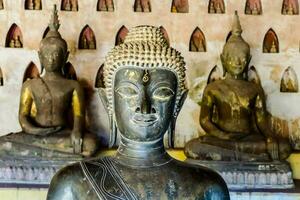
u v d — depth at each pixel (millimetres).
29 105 6043
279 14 6367
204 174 3176
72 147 5738
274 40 6395
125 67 3115
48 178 5648
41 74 6184
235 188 5633
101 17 6336
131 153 3141
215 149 5734
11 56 6305
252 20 6367
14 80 6309
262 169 5660
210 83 6188
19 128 6301
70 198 3051
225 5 6359
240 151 5738
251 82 6188
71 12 6328
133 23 6348
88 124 6305
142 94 3082
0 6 6320
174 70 3145
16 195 5516
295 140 6352
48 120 5992
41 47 5965
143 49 3102
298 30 6367
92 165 3105
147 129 3090
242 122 6055
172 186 3041
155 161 3133
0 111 6309
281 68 6367
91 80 6332
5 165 5660
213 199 3139
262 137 5918
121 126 3150
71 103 6102
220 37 6363
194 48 6383
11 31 6340
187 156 5832
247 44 6047
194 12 6352
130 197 2986
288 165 5715
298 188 5680
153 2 6348
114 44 6352
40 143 5734
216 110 6172
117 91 3133
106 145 6297
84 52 6324
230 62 6027
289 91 6375
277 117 6363
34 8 6332
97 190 2996
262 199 5543
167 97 3119
